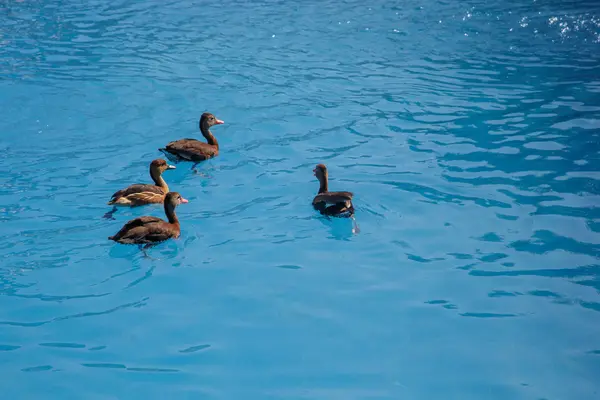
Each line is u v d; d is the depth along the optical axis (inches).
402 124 637.9
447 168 543.8
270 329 358.9
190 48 866.1
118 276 406.6
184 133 625.6
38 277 402.6
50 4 1060.5
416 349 341.4
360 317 367.6
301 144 600.7
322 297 386.6
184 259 426.0
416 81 753.0
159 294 390.0
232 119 657.0
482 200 491.2
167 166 512.7
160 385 316.2
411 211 480.7
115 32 925.8
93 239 445.7
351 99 705.0
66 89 724.0
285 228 463.5
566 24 943.7
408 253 429.7
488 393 309.6
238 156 579.5
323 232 458.3
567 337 347.3
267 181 533.0
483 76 762.8
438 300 381.1
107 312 372.2
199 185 528.1
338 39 904.9
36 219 470.0
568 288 386.9
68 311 371.9
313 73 781.9
